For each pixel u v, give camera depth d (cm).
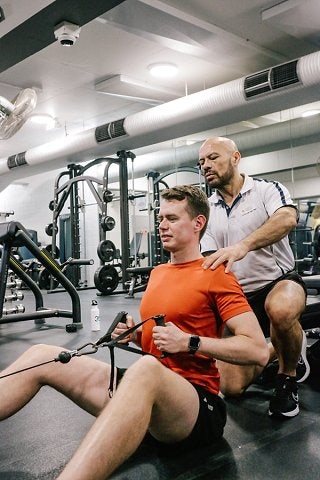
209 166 208
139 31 451
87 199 987
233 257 149
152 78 629
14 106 467
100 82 639
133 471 139
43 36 381
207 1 419
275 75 477
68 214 981
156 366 115
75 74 609
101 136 688
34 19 352
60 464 149
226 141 210
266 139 696
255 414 186
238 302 137
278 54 545
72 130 882
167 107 589
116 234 991
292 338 179
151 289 149
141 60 569
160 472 138
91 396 138
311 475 135
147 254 855
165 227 146
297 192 734
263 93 493
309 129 654
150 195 834
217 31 469
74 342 358
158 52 547
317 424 174
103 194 738
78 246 837
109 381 138
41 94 683
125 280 750
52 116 794
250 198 210
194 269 145
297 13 428
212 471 138
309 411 188
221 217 217
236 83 512
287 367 184
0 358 314
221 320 143
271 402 183
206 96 541
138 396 108
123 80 614
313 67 448
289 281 198
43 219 1080
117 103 735
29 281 459
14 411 135
